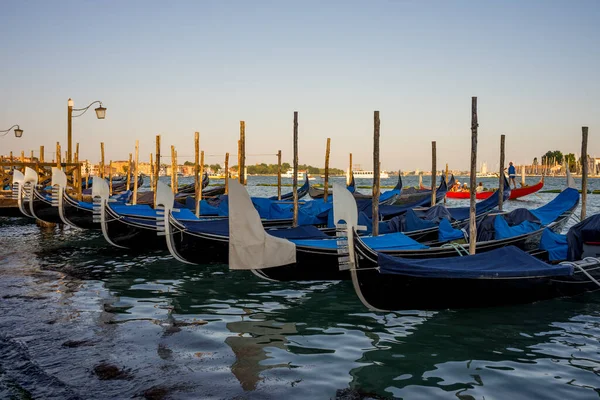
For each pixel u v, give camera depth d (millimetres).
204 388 6223
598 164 117500
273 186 81812
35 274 12523
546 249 11344
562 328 8562
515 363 7121
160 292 10914
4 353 7184
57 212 19984
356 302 10180
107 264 13906
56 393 5988
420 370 6887
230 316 9258
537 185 38375
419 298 8984
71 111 23203
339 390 6262
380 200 23922
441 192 24359
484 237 12867
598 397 6082
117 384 6273
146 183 65375
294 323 8883
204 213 20297
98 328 8414
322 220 17375
